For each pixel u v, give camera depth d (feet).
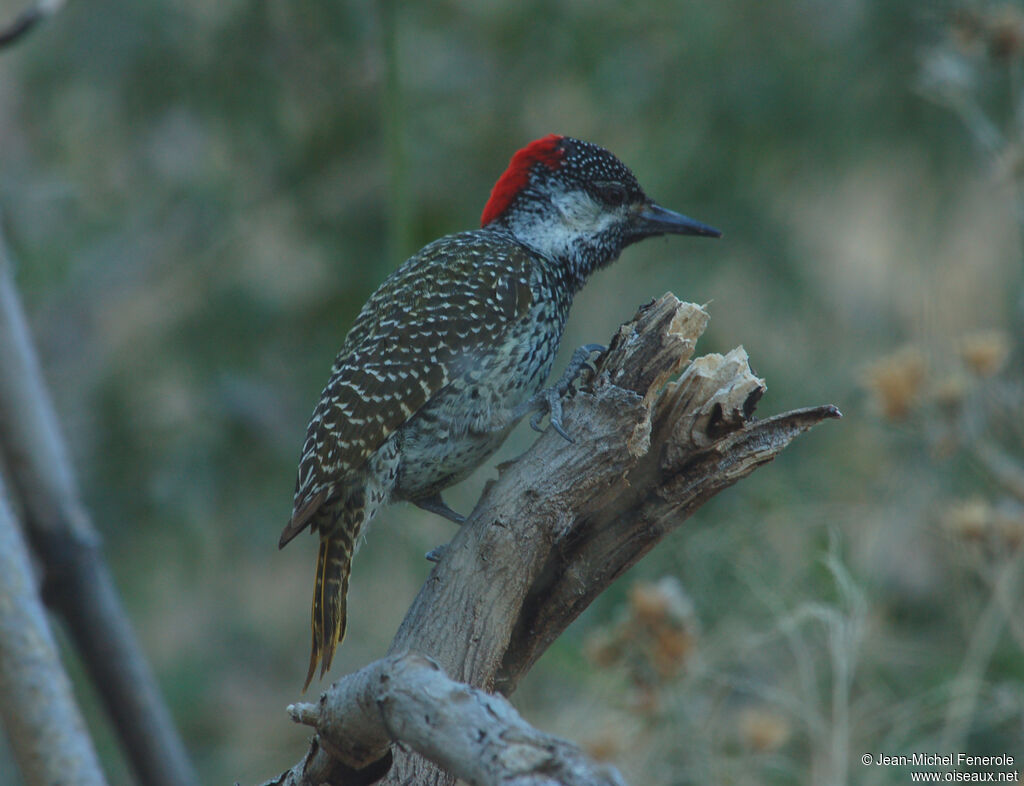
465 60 45.93
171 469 44.83
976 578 31.50
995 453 29.32
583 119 46.29
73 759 14.92
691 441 17.22
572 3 44.55
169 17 44.96
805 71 42.78
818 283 42.42
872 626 30.09
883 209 42.86
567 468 16.97
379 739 13.79
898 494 33.45
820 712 28.02
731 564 30.71
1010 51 30.86
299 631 47.26
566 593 17.89
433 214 44.37
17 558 15.29
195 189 46.73
